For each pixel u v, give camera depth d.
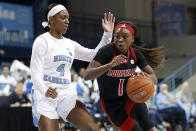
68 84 7.46
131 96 7.21
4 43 22.66
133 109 7.48
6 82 15.52
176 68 29.62
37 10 24.36
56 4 7.46
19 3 24.28
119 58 6.82
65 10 7.48
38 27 23.91
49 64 7.23
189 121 18.62
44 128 7.05
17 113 12.75
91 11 29.91
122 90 7.48
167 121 17.44
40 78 7.01
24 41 23.45
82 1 29.77
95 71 6.99
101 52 7.30
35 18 24.08
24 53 23.25
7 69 15.80
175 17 32.88
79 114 7.30
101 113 15.41
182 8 33.47
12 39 23.00
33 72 7.06
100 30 28.23
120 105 7.57
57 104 7.38
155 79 7.53
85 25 28.42
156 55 8.20
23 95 13.70
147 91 7.13
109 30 8.19
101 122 15.48
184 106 18.42
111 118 7.73
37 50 7.14
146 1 31.22
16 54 22.97
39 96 7.18
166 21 32.22
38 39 7.25
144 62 7.57
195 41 30.48
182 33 32.78
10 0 23.92
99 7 29.66
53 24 7.40
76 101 7.48
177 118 17.70
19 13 23.48
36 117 7.27
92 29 28.48
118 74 7.35
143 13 30.92
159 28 31.61
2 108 12.60
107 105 7.70
